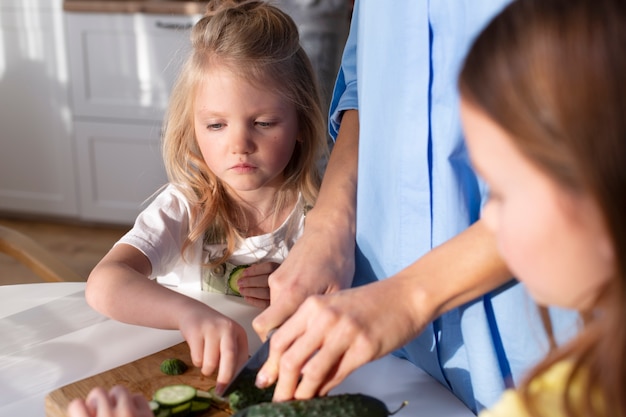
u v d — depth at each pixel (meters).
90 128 3.36
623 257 0.54
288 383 0.83
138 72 3.22
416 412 0.98
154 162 3.33
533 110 0.54
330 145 1.88
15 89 3.40
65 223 3.60
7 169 3.54
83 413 0.81
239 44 1.28
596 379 0.57
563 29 0.54
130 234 1.31
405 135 0.98
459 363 1.01
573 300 0.59
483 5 0.85
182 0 3.13
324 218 1.08
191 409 0.93
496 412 0.62
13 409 0.98
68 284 1.36
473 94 0.58
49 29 3.26
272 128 1.29
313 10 2.51
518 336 0.92
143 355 1.11
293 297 0.94
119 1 3.13
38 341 1.14
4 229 1.55
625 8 0.54
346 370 0.82
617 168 0.53
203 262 1.40
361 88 1.09
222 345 1.01
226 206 1.41
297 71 1.35
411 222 1.00
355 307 0.83
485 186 0.91
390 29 0.98
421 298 0.84
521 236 0.58
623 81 0.53
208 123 1.28
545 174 0.55
